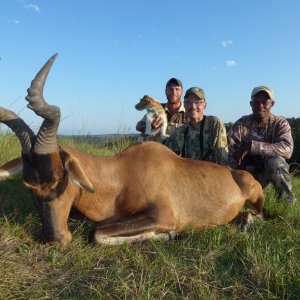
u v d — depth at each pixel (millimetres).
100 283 1387
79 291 1342
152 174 1857
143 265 1516
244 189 2100
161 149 1978
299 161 5816
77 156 1767
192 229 1898
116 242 1697
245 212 2146
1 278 1354
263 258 1549
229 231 1923
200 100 2441
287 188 2506
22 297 1282
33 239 1703
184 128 2549
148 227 1759
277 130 2607
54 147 1576
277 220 2150
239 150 2533
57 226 1639
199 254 1650
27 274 1416
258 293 1330
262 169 2602
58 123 1530
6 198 2197
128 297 1310
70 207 1700
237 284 1396
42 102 1461
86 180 1563
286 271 1452
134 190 1821
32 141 1578
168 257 1590
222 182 2033
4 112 1562
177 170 1960
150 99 2941
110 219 1834
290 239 1743
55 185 1604
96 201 1797
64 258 1541
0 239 1677
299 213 2264
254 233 1847
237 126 2703
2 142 3000
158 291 1344
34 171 1580
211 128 2451
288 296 1306
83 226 1893
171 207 1864
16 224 1811
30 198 2246
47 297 1293
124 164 1864
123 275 1441
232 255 1633
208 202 1970
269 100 2574
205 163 2088
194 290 1351
